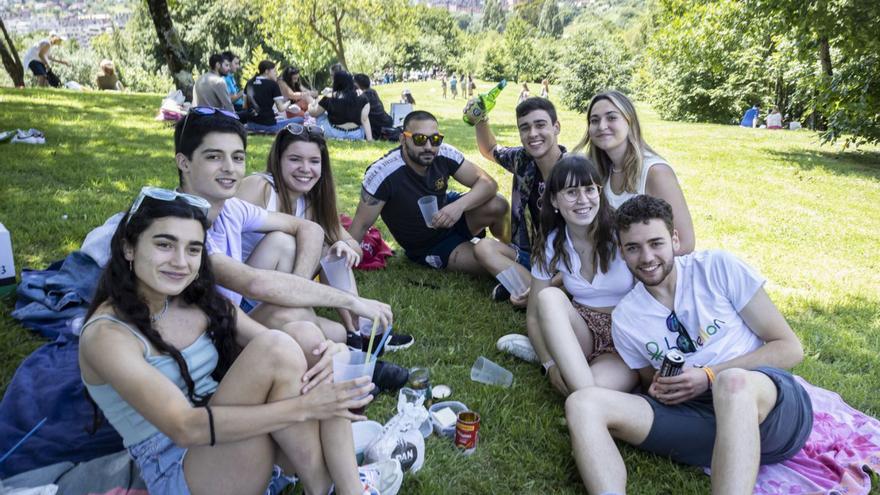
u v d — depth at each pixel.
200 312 2.19
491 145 4.86
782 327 2.71
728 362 2.67
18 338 3.17
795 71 14.57
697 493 2.48
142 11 44.72
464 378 3.27
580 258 3.22
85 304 3.38
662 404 2.61
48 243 4.49
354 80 10.68
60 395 2.58
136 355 1.85
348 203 6.34
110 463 2.11
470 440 2.65
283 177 3.50
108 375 1.82
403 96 17.28
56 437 2.38
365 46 38.81
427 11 73.38
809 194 8.99
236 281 2.72
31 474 2.12
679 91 24.80
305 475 2.04
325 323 3.07
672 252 2.74
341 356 2.11
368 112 10.41
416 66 69.88
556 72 49.44
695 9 16.62
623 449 2.73
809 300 4.67
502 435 2.82
